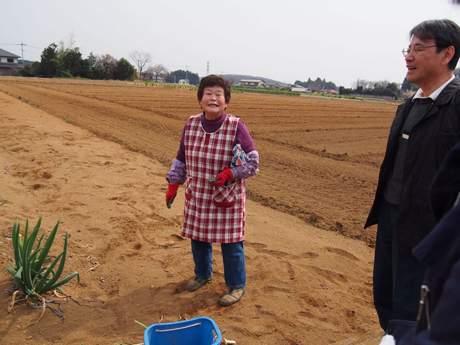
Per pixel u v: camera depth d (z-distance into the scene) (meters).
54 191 5.68
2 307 2.99
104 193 5.74
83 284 3.44
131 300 3.26
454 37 2.12
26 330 2.81
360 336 2.94
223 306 3.23
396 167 2.46
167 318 3.05
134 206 5.29
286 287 3.54
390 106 41.00
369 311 3.29
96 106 18.28
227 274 3.29
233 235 3.15
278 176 7.73
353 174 8.21
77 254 3.94
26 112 13.98
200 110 19.30
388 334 1.42
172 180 3.33
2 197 5.21
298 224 5.16
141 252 4.07
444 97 2.14
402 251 2.32
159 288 3.45
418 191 2.22
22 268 2.95
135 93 29.69
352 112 25.81
